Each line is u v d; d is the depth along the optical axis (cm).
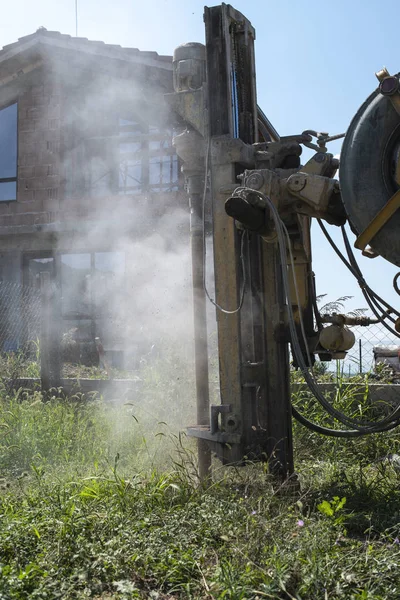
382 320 474
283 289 505
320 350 499
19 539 366
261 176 467
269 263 509
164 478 479
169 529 379
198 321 537
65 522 379
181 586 324
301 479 529
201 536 374
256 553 343
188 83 538
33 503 435
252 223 466
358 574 321
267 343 509
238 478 477
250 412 502
